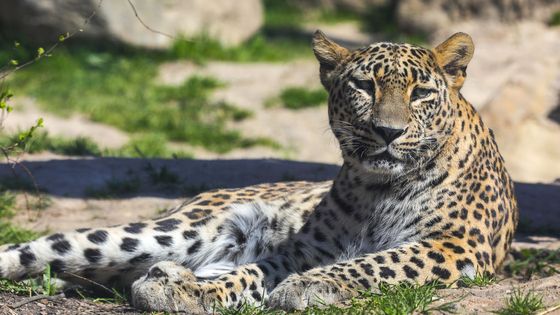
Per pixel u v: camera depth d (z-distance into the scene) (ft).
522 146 65.92
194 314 27.04
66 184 44.27
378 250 30.60
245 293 29.01
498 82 84.33
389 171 29.19
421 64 29.78
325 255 30.94
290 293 26.43
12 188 43.60
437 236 29.73
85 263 29.99
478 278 28.19
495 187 31.60
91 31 90.22
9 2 88.48
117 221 39.81
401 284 27.12
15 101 77.15
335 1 128.06
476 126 31.76
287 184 34.91
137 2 92.27
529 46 96.63
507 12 110.22
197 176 45.80
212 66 92.63
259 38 101.81
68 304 28.02
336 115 30.91
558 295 25.59
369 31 121.19
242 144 70.95
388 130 28.58
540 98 71.00
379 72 29.53
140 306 27.35
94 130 71.97
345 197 30.86
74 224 39.40
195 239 31.24
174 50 93.30
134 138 70.74
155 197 42.83
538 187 44.88
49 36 89.56
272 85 86.53
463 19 113.60
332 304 25.95
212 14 99.09
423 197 29.94
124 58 90.99
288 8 128.57
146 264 30.68
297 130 74.95
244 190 33.78
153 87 83.41
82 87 82.17
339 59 31.45
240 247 32.04
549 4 108.88
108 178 45.37
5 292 28.76
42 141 53.98
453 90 31.04
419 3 117.29
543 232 39.14
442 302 25.45
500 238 31.94
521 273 34.83
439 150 29.86
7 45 89.04
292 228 32.17
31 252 29.68
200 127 73.36
